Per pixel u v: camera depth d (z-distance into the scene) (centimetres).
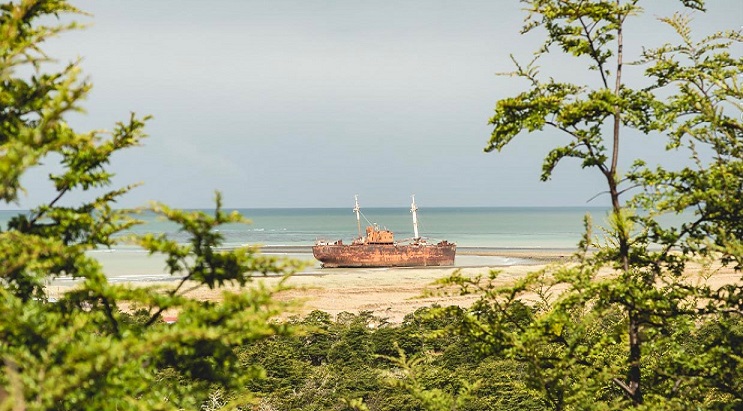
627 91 1630
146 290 1244
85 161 1328
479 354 1675
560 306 1557
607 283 1537
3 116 1252
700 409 1579
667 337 1648
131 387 1086
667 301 1580
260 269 1280
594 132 1570
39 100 1250
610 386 1862
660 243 1680
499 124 1608
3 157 1024
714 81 1573
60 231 1307
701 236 1593
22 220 1277
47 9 1309
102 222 1340
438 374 3525
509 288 1659
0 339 1130
